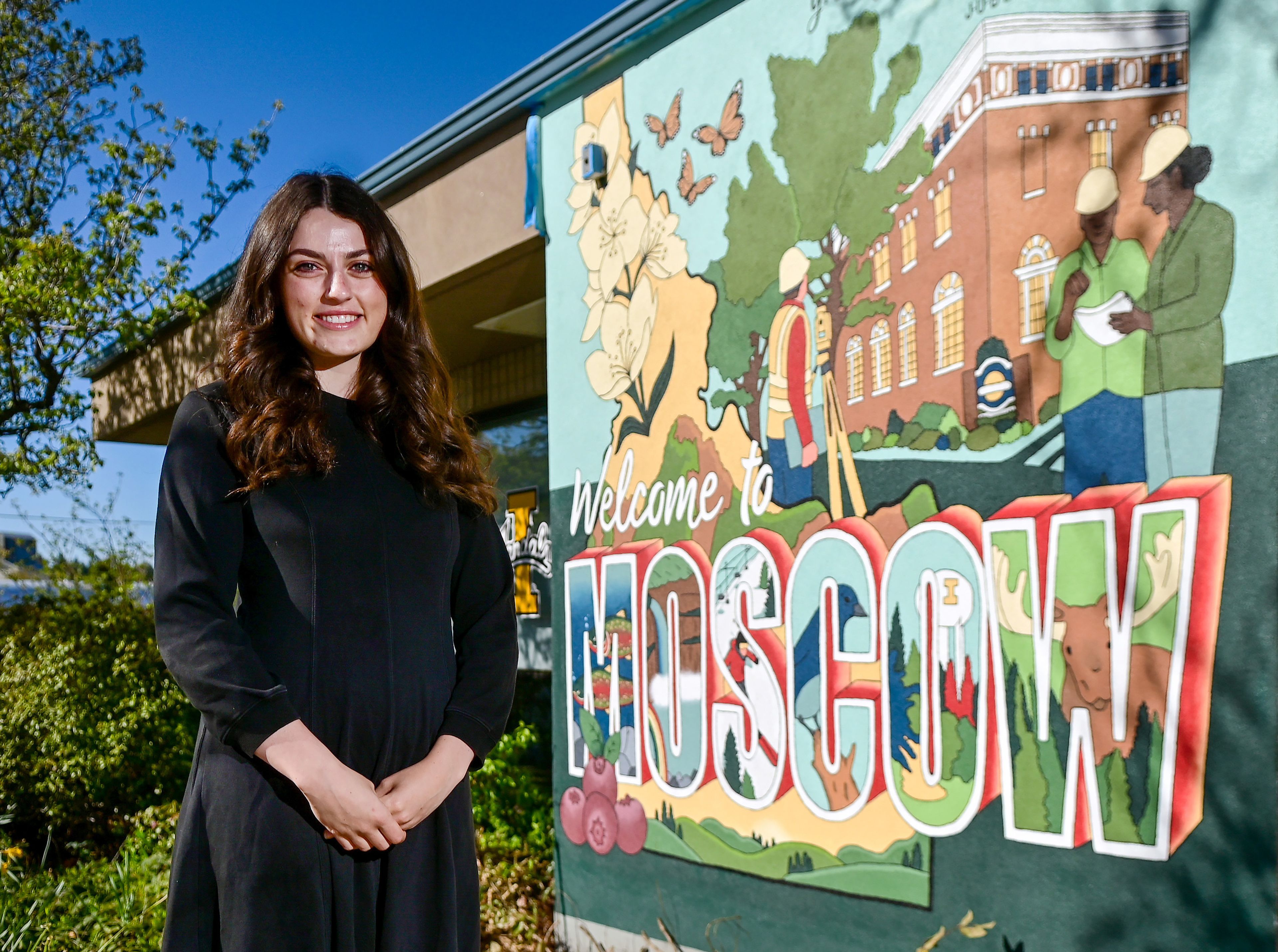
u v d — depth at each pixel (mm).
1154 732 2645
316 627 1494
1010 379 2986
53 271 8102
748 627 3678
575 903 4254
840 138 3475
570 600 4414
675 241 4051
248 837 1418
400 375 1721
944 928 3047
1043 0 2949
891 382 3295
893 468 3273
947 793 3066
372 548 1563
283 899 1411
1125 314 2756
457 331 6852
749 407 3730
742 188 3805
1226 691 2525
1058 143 2914
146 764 6645
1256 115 2545
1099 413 2791
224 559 1473
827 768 3389
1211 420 2588
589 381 4418
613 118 4348
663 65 4129
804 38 3604
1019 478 2953
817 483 3490
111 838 6523
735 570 3738
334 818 1370
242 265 1665
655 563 4047
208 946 1460
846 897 3305
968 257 3100
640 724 4055
